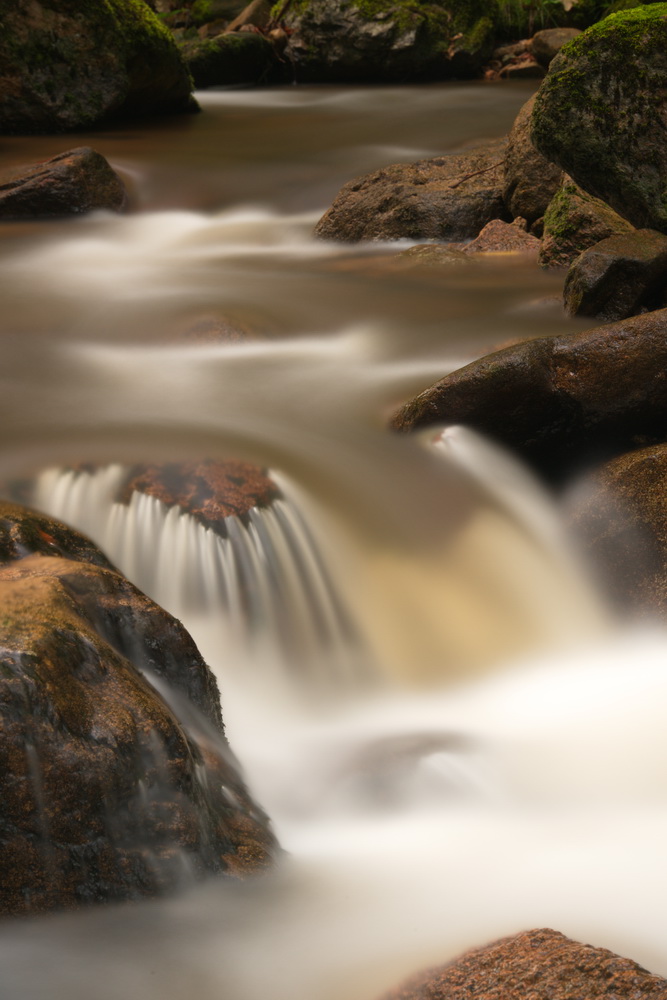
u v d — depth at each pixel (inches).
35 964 111.0
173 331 302.2
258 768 160.4
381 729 175.6
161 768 123.4
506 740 172.6
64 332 304.8
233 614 189.2
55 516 194.4
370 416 246.8
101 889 117.6
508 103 655.1
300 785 157.4
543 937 109.8
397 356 286.8
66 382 265.0
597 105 314.2
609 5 803.4
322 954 115.0
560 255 374.9
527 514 227.9
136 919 117.6
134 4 606.5
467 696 187.0
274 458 219.1
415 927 120.7
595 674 195.8
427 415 233.8
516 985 104.0
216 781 137.1
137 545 192.4
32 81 577.3
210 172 528.7
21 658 118.8
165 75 626.2
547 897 128.6
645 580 208.7
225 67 794.2
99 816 118.2
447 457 231.0
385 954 115.3
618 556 213.3
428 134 579.5
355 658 189.9
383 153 547.5
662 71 304.3
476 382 228.7
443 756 162.9
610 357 228.7
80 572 145.5
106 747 119.9
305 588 195.8
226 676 180.5
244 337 299.4
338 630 192.9
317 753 166.6
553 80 318.3
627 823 150.2
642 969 101.8
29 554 158.1
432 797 154.9
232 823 133.4
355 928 120.1
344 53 797.9
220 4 916.0
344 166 531.5
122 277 369.4
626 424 234.2
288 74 829.8
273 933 118.4
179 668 147.1
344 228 446.6
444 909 124.7
